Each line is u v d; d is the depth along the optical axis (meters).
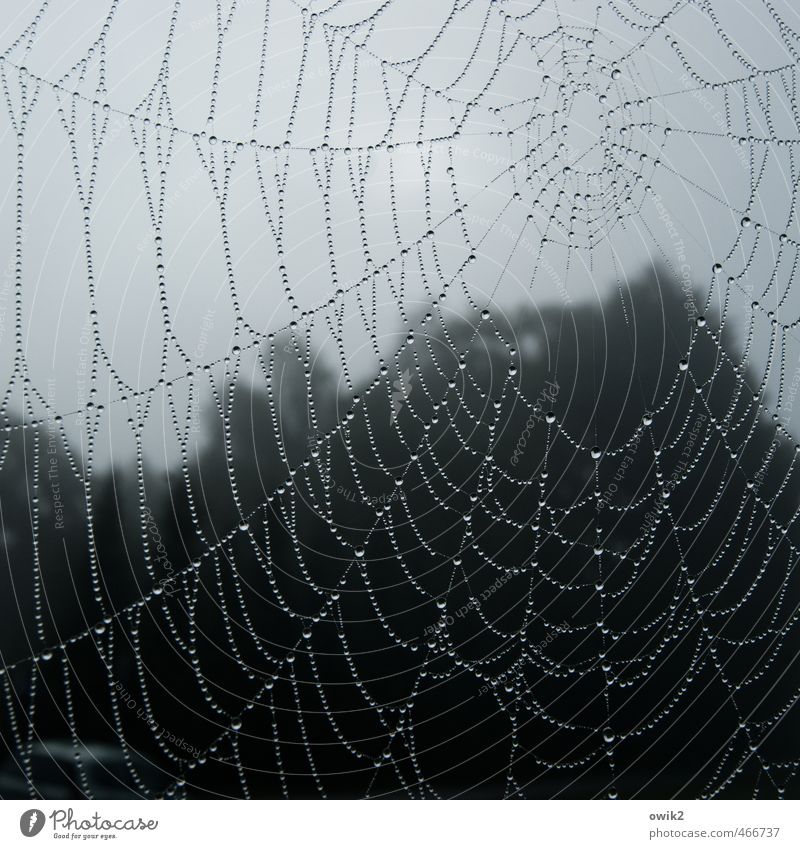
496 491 0.64
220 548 0.62
